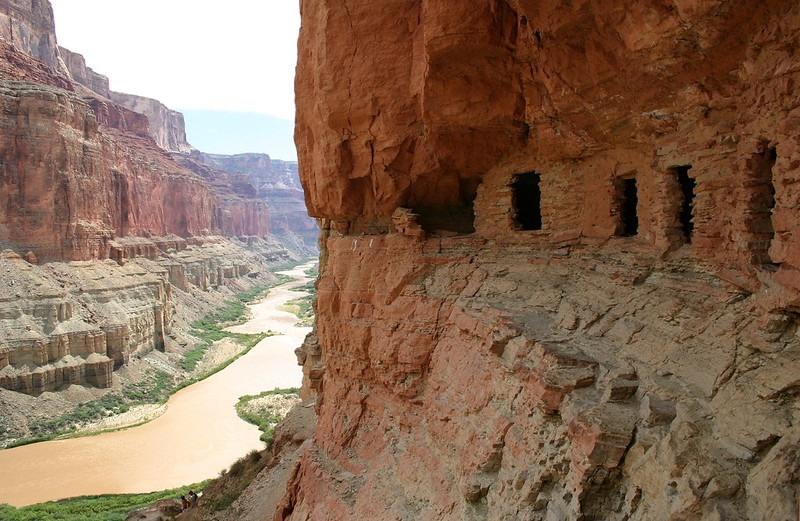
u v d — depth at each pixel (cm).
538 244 1381
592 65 1038
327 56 1475
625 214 1243
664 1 821
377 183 1603
